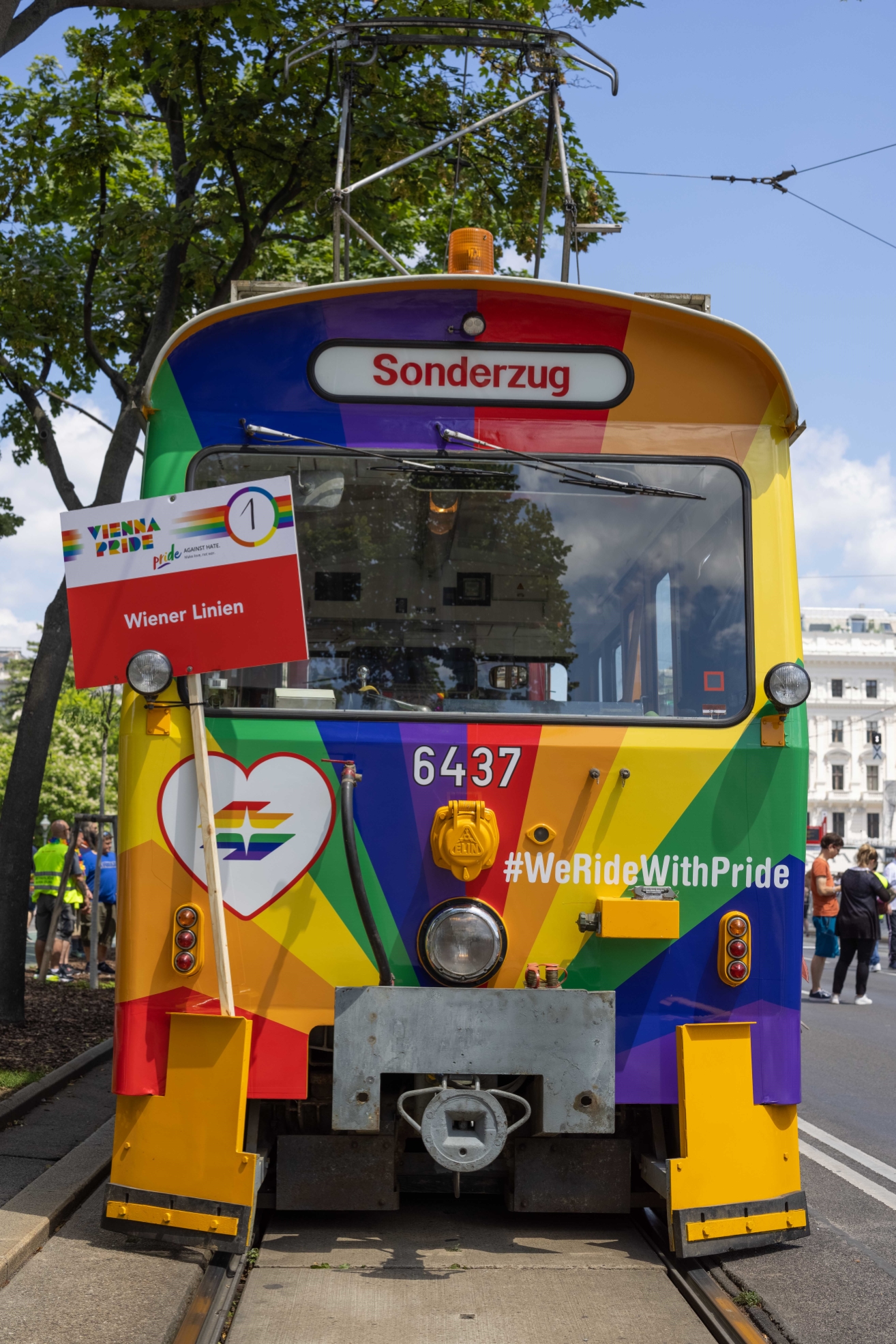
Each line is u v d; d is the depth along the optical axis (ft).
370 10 39.22
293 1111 16.71
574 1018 14.61
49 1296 13.23
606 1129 14.51
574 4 35.96
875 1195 20.11
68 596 15.81
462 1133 14.37
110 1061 30.89
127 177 48.70
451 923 14.96
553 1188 16.08
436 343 16.22
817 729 293.64
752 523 16.28
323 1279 14.87
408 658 15.81
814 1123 26.02
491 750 15.49
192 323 16.02
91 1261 14.42
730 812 15.65
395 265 25.32
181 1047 15.06
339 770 15.40
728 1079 15.30
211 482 16.03
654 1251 16.11
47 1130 22.20
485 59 39.55
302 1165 15.88
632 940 15.37
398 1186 16.29
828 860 52.34
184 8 23.97
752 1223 15.28
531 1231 16.93
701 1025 15.24
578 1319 13.74
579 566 16.08
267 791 15.40
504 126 41.96
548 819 15.44
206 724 15.51
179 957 15.12
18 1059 29.04
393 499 16.07
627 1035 15.24
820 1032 40.45
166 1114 15.02
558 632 15.94
